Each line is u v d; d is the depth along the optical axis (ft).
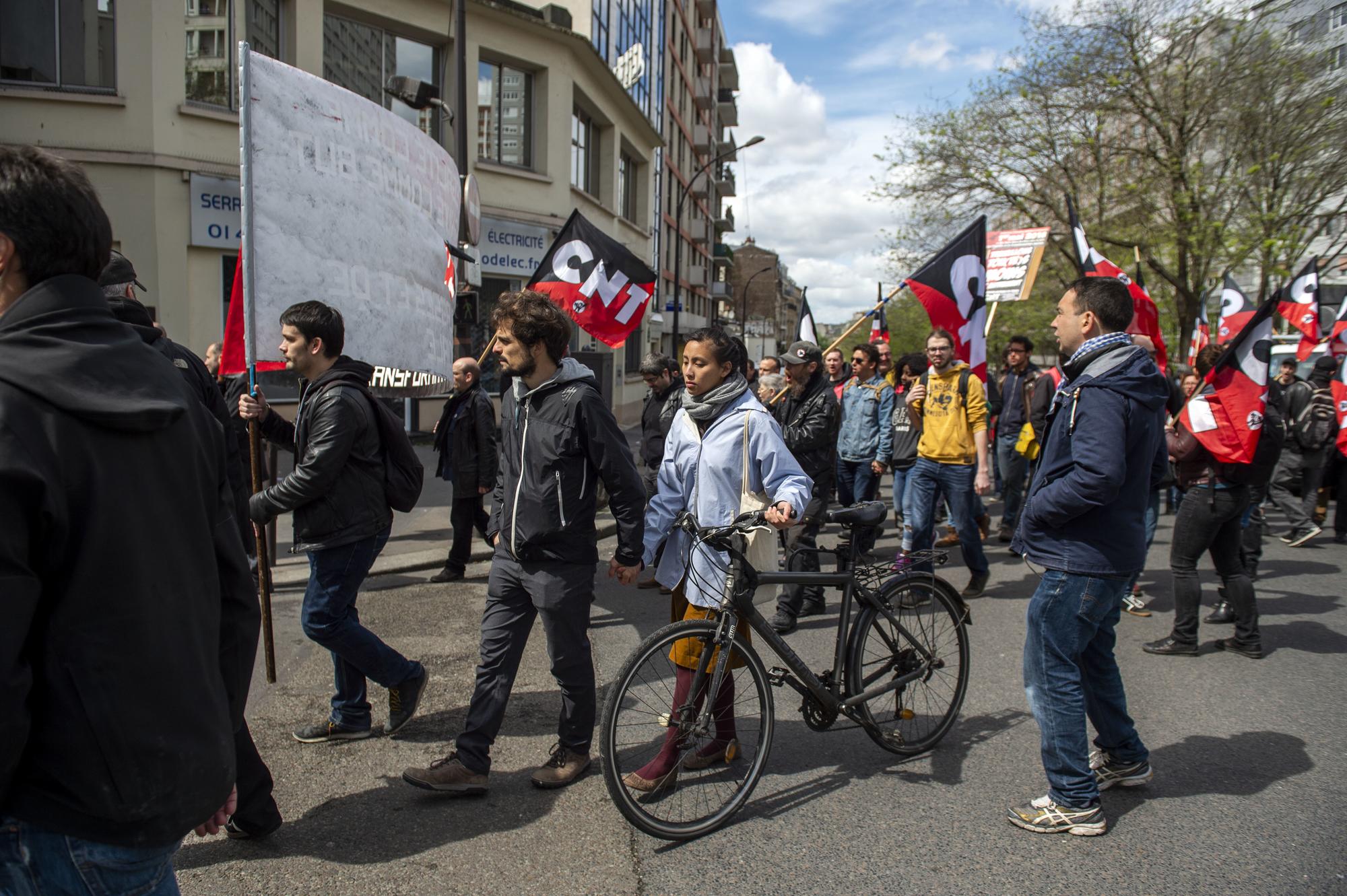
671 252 126.72
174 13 38.73
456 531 21.44
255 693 13.75
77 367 4.21
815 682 11.00
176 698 4.52
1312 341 31.89
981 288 23.84
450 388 18.34
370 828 9.82
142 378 4.56
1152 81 59.36
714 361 10.93
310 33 45.39
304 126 14.02
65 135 37.24
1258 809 10.39
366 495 11.30
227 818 5.53
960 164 65.62
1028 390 26.55
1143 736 12.60
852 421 25.07
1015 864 9.17
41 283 4.42
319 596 11.28
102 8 37.55
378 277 15.58
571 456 10.41
